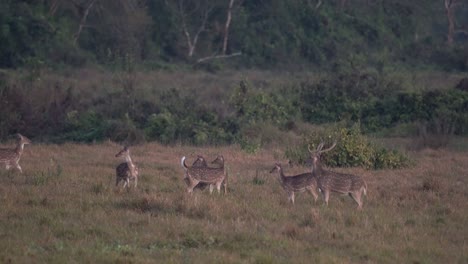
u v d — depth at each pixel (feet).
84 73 208.74
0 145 123.75
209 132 136.67
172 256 54.39
